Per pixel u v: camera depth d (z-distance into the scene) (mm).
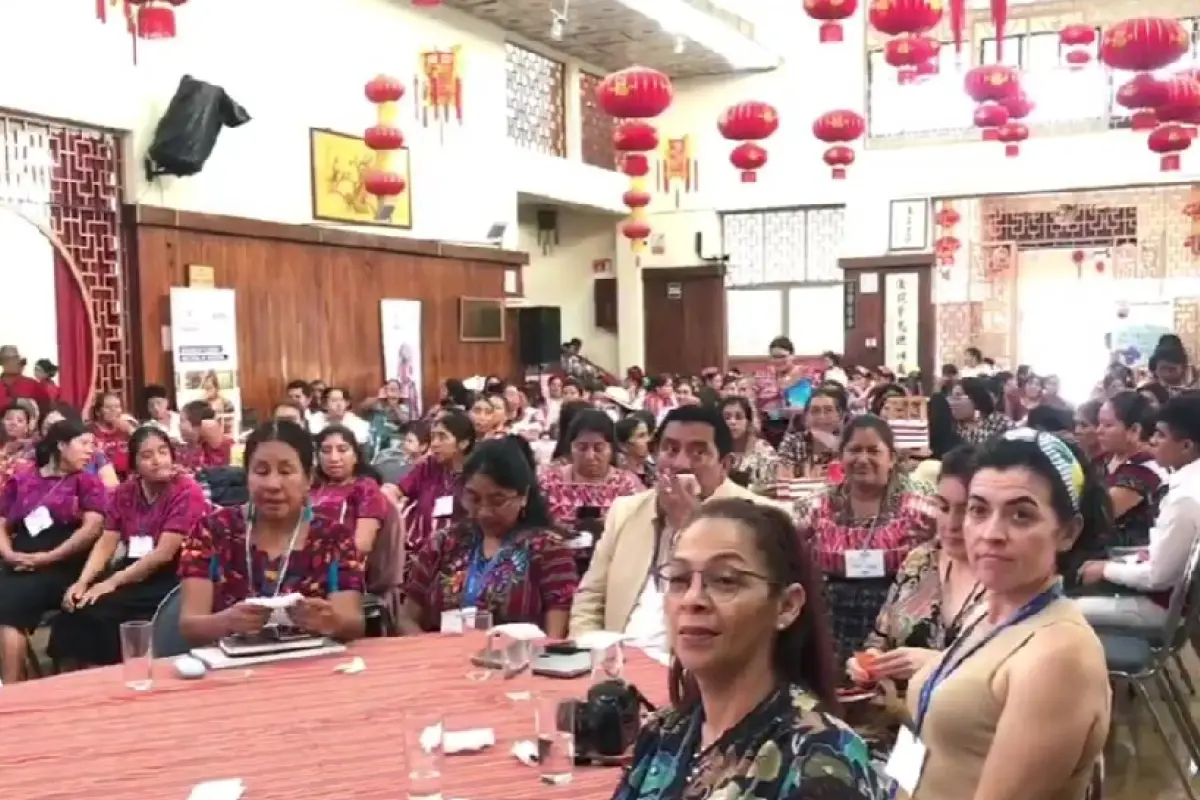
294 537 3193
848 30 15648
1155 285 15234
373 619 4105
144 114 9008
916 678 2234
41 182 8344
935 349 15594
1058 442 2100
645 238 13492
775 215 16391
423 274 12289
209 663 2857
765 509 1594
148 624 2742
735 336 16688
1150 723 4625
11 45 7930
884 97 15578
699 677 1550
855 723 2576
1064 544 2070
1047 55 14719
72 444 5160
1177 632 3891
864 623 3611
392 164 11727
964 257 15688
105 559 4898
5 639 4875
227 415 9492
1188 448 4387
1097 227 15375
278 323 10398
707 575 1534
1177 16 14047
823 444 6734
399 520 4395
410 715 1988
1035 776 1833
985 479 2064
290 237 10430
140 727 2395
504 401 8211
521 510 3418
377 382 11609
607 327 16922
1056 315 15906
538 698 2182
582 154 15547
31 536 5098
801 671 1573
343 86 11203
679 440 3447
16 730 2385
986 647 2035
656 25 13789
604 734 2176
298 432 3215
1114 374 10914
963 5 9086
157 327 9133
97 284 8797
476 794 1998
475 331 13023
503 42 13664
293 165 10602
